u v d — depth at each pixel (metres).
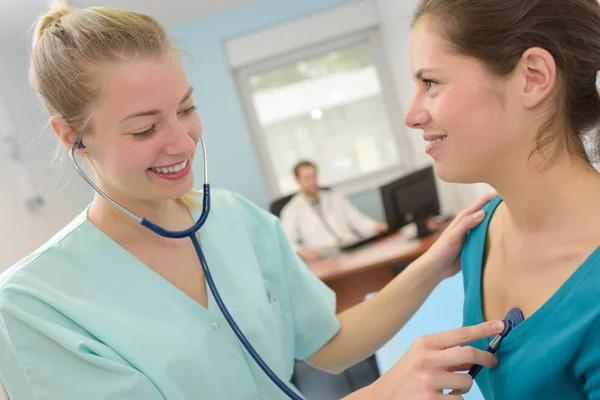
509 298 0.79
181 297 0.96
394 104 4.91
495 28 0.68
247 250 1.08
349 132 5.02
